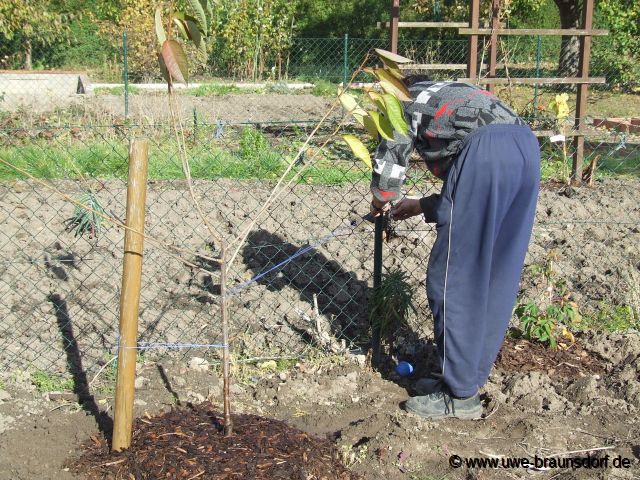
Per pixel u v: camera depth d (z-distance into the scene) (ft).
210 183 15.83
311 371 8.73
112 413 7.66
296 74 40.06
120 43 36.01
